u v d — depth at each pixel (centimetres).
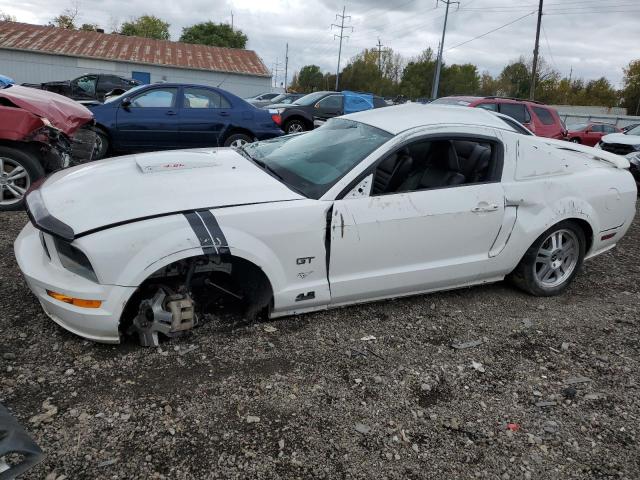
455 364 317
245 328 333
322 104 1472
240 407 260
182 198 301
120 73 3070
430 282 370
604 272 502
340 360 310
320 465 228
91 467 216
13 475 149
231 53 3572
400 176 372
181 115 884
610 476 237
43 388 261
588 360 334
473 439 254
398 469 230
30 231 332
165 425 243
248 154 404
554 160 407
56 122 561
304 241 314
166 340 311
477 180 380
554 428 266
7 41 2866
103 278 270
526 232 389
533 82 3500
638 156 1017
